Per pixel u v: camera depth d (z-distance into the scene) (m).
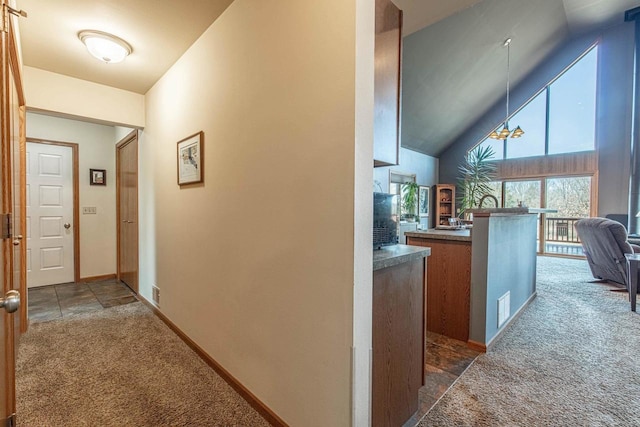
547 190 7.12
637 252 3.91
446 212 8.40
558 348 2.28
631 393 1.72
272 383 1.51
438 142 8.09
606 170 6.38
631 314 3.02
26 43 2.23
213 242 2.01
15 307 0.96
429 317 2.62
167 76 2.66
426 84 5.76
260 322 1.59
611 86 6.33
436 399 1.68
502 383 1.83
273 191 1.48
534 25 5.54
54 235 4.05
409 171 7.71
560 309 3.17
